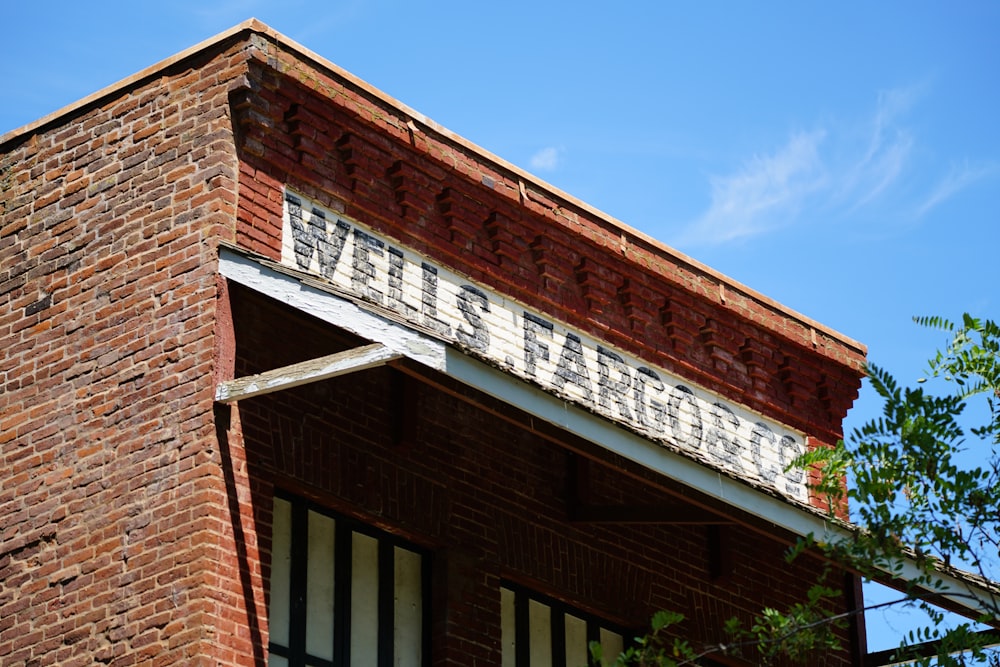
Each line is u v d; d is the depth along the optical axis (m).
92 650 11.85
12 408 13.12
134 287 12.83
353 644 12.91
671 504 16.02
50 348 13.13
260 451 12.34
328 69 13.61
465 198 14.53
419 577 13.68
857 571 10.16
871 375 10.20
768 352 17.12
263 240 12.80
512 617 14.31
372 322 11.50
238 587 11.73
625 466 12.78
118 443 12.39
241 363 12.49
